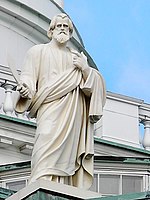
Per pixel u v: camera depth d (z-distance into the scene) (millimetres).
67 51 16281
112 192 21016
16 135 21906
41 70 15992
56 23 16312
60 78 15867
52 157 15398
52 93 15781
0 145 21859
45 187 15078
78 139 15742
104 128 23562
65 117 15656
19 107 15750
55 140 15469
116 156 21484
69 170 15492
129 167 21156
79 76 15945
